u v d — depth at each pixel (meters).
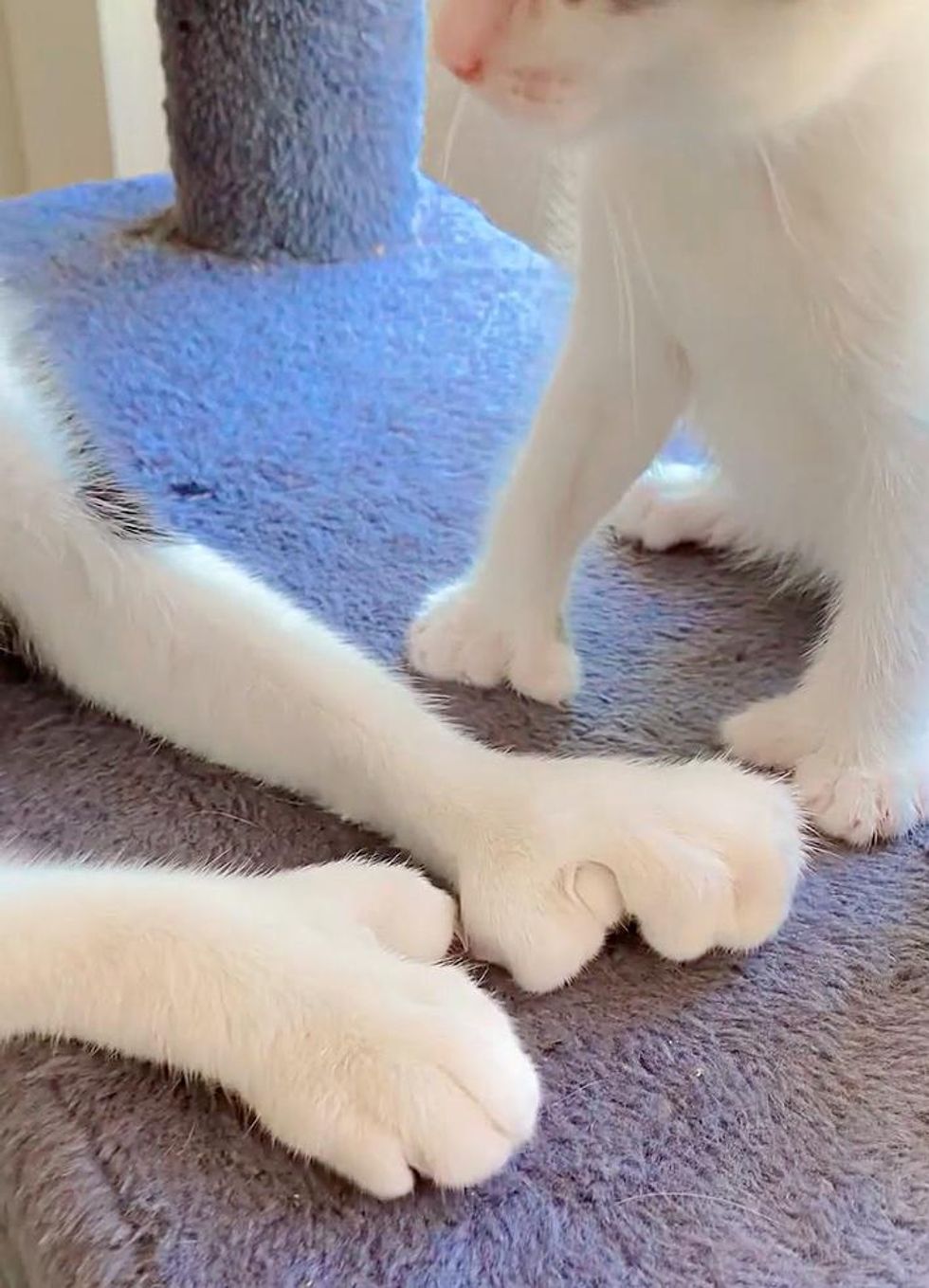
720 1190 0.30
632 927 0.34
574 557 0.42
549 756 0.38
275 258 0.60
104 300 0.57
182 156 0.59
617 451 0.40
